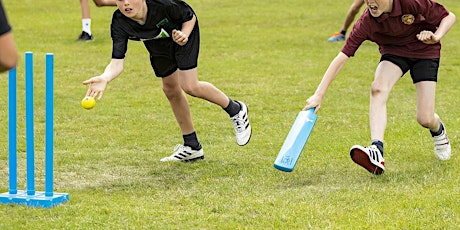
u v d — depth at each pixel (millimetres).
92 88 9500
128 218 8258
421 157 11055
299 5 30641
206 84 10656
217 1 31906
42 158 11250
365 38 10039
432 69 10266
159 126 13594
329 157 11133
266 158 11258
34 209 8523
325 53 21297
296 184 9727
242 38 23656
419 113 10391
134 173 10461
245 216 8352
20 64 19156
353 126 13508
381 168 9773
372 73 18734
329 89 16906
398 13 9672
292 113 14734
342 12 28859
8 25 5324
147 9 9930
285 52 21406
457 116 14023
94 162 11055
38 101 15531
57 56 20688
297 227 7996
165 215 8383
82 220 8164
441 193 9023
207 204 8805
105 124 13734
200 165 10852
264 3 31266
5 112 14523
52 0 32344
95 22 26812
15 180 8891
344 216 8281
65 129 13336
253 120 14086
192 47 10445
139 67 19406
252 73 18656
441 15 9945
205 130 13305
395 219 8180
